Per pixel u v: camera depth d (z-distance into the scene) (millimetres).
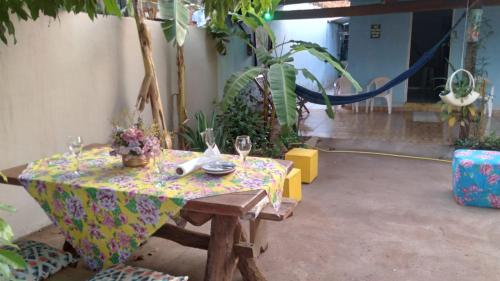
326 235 2949
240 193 1832
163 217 1818
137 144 2203
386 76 8656
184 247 2812
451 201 3584
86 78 3418
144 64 3719
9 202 2869
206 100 5270
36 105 3000
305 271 2482
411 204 3525
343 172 4496
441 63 9930
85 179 2053
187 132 4547
